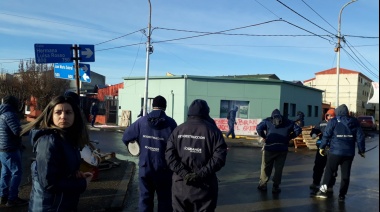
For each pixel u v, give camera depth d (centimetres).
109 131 2120
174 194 396
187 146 391
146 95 2108
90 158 612
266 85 2280
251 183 801
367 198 691
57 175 275
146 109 2108
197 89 2261
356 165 1145
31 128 296
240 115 2272
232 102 2270
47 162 268
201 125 394
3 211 510
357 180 882
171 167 392
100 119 2723
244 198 668
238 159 1177
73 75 924
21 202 542
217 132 392
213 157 381
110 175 770
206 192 381
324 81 6288
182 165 391
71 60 747
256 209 598
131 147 707
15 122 516
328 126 668
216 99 2262
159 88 2361
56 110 287
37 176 280
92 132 2014
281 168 715
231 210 589
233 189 738
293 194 709
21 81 2867
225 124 2109
